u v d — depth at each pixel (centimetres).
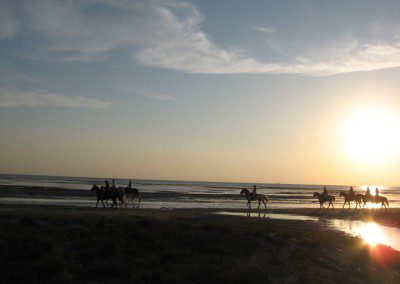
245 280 1506
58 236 1908
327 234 2797
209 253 1912
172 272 1559
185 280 1483
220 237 2177
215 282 1477
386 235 3269
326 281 1673
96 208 3869
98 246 1811
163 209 4300
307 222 3631
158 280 1480
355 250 2359
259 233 2362
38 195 6091
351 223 3919
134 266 1595
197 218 3288
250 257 1898
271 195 10400
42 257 1580
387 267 2091
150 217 3084
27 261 1543
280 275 1652
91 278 1474
